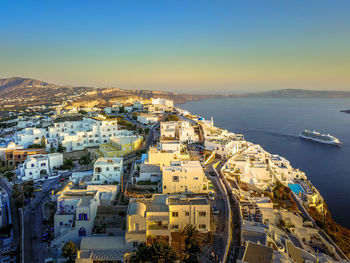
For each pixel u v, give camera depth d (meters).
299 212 90.94
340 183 153.88
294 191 114.31
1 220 73.25
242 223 63.06
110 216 65.88
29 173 103.75
